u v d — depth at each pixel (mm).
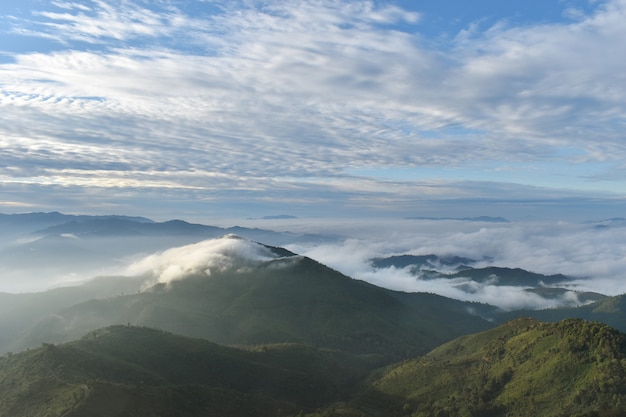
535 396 170875
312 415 182625
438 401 197250
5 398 159625
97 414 140875
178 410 161500
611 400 151750
